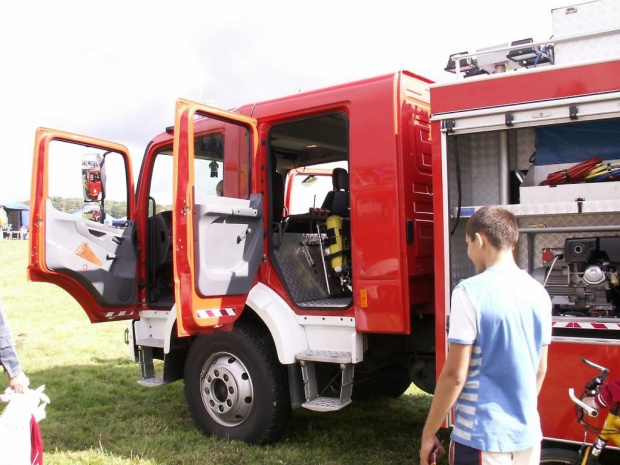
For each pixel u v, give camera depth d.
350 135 4.12
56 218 4.70
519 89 3.37
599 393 2.69
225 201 4.18
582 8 3.69
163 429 4.89
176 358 5.09
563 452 3.06
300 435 4.71
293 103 4.46
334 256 4.74
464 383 2.13
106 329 10.20
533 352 2.16
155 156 5.36
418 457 4.19
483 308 2.12
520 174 3.83
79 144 5.02
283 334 4.27
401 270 3.88
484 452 2.07
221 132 4.46
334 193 5.14
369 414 5.29
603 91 3.14
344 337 4.23
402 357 4.55
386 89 4.00
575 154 3.63
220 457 4.16
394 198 3.91
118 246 5.13
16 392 2.70
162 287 5.35
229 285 4.12
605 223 3.47
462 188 3.85
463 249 3.86
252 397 4.41
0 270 20.23
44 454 4.31
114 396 6.02
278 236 4.66
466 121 3.53
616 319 3.13
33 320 11.05
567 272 3.43
